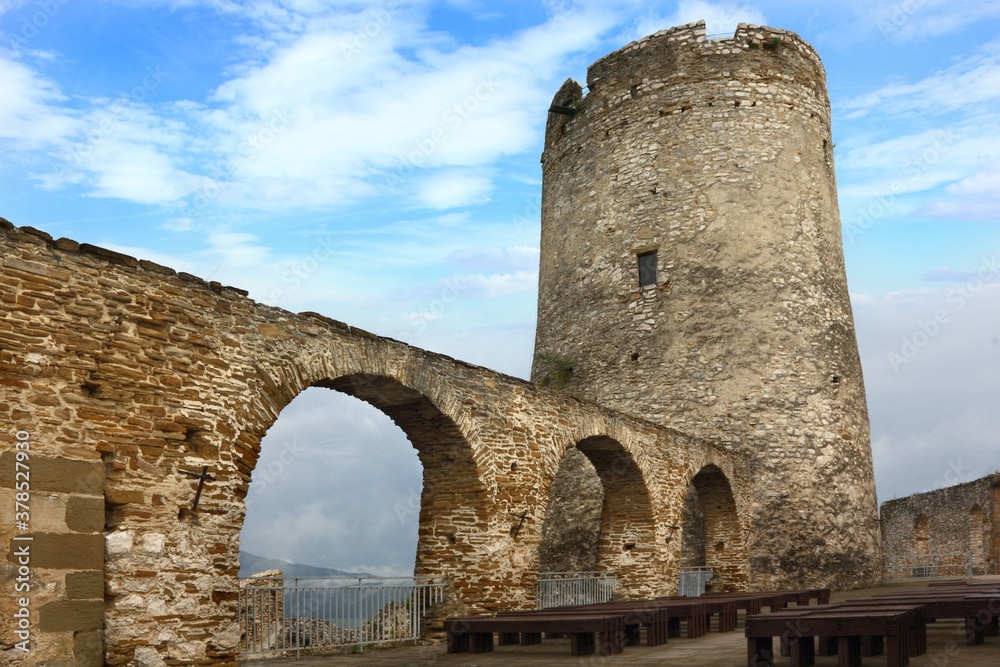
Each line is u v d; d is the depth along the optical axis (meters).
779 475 19.02
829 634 7.77
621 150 21.72
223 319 9.07
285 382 9.53
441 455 12.03
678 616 11.16
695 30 21.52
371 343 10.59
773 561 18.53
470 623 9.98
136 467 8.11
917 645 8.54
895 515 29.94
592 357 21.08
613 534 15.59
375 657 9.85
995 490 22.47
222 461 8.83
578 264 21.98
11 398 7.38
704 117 21.00
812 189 21.33
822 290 20.75
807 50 22.25
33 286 7.66
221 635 8.60
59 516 7.50
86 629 7.54
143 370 8.30
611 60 22.39
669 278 20.41
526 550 12.43
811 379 19.83
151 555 8.09
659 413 19.91
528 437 12.77
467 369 11.98
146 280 8.48
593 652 9.91
